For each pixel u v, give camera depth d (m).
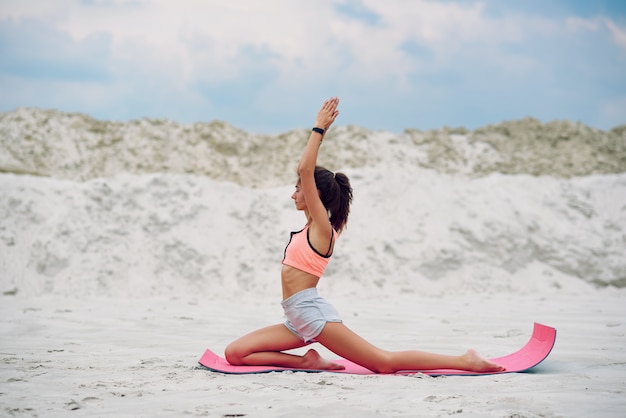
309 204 3.95
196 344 5.29
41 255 11.73
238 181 19.05
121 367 4.01
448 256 12.91
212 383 3.47
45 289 11.24
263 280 12.11
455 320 7.35
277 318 7.55
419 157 20.33
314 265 3.96
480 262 13.03
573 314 8.08
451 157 20.52
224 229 13.05
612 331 6.09
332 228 4.05
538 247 13.68
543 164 20.30
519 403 2.90
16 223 12.36
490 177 16.05
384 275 12.51
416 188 14.59
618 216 14.85
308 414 2.72
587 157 20.39
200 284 11.88
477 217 13.95
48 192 13.19
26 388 3.30
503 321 7.24
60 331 6.07
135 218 12.85
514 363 4.02
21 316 7.41
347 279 12.38
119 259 11.98
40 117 19.89
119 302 9.74
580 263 13.46
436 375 3.76
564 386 3.31
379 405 2.90
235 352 4.00
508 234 13.59
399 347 5.13
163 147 19.81
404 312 8.39
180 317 7.48
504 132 21.83
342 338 3.88
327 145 20.25
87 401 2.99
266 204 14.02
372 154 20.08
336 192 4.05
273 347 4.03
